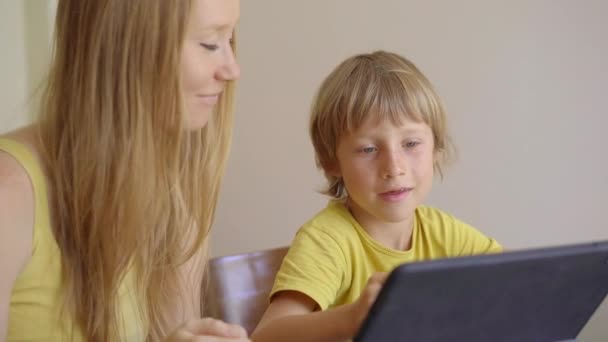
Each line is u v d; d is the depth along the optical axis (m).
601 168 1.93
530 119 1.96
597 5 1.88
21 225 0.88
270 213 2.19
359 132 1.17
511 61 1.95
